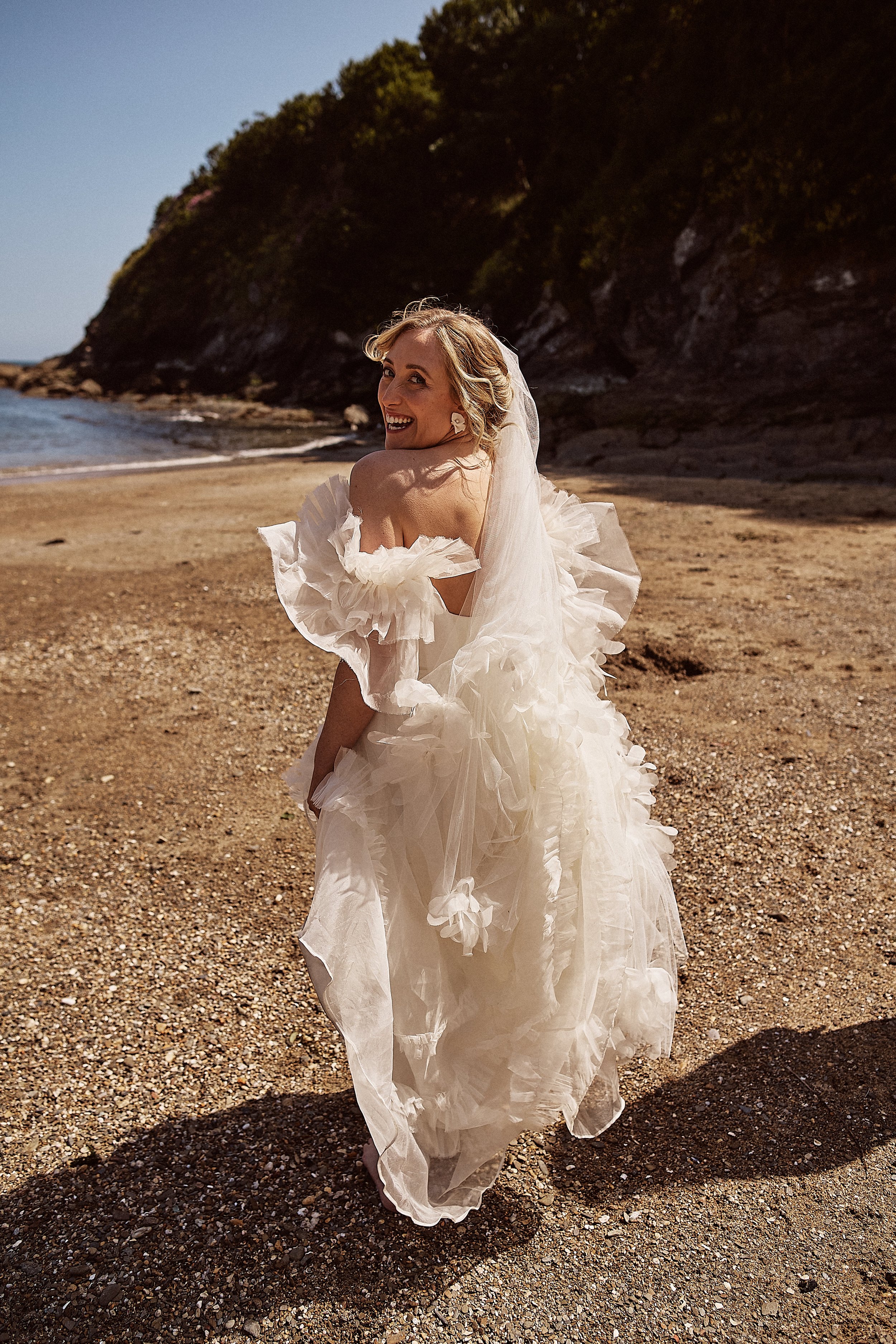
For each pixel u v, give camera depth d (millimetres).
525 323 29484
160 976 2746
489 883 1669
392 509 1644
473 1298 1684
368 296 38344
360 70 43875
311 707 4980
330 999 1607
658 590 7078
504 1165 2008
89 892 3244
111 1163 2033
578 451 20109
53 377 58062
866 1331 1591
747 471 16984
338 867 1646
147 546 9812
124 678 5543
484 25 36750
